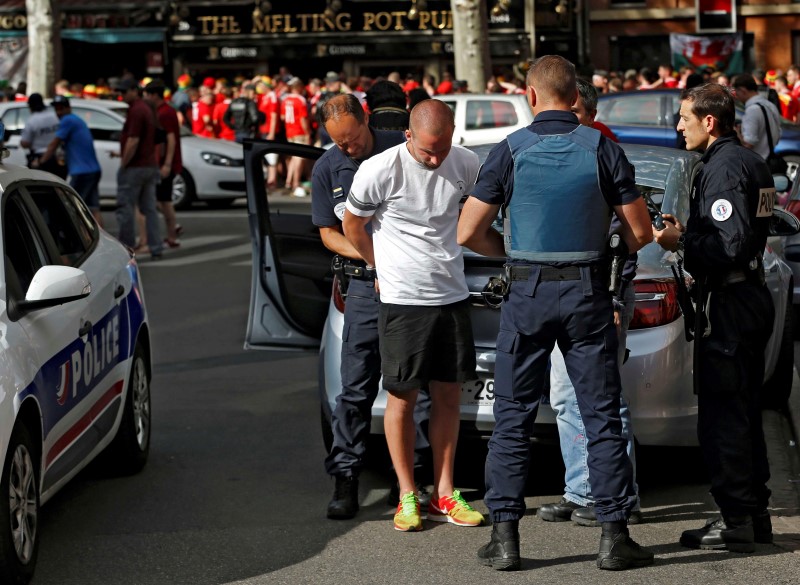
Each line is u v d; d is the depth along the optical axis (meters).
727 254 5.25
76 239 6.52
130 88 15.20
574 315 5.09
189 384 9.11
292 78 24.86
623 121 18.22
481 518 5.89
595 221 5.09
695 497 6.29
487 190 5.16
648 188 6.50
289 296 7.36
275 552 5.55
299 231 7.43
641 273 5.94
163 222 19.05
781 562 5.32
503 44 32.53
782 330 7.87
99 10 32.47
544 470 6.85
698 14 33.16
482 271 6.01
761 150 13.02
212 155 20.67
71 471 5.73
